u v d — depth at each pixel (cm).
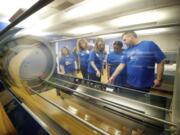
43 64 253
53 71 276
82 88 325
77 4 162
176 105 98
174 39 266
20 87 220
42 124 131
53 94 258
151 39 304
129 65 317
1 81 276
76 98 279
